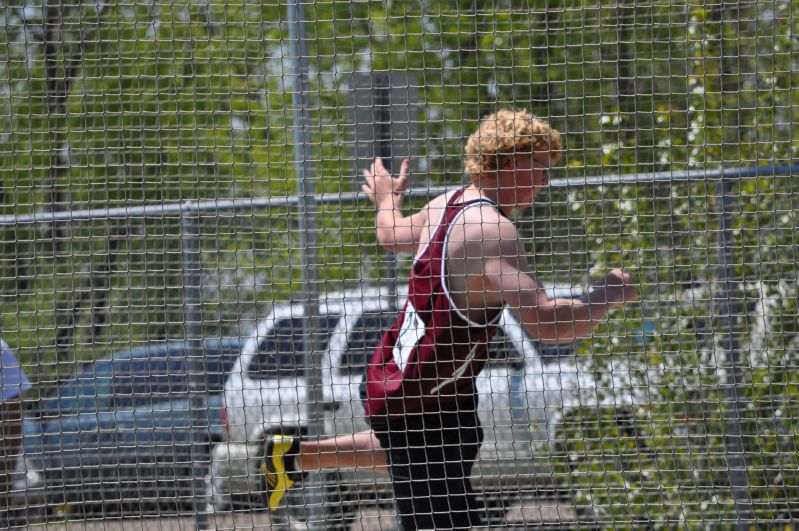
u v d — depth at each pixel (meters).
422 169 19.66
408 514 13.32
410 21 24.94
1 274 19.52
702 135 18.53
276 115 20.89
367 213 18.64
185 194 20.62
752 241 16.92
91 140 19.91
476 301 12.53
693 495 17.08
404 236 13.83
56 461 17.83
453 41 24.38
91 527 16.30
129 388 18.73
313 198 16.30
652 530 17.16
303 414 18.47
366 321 18.64
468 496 13.49
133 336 19.16
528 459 14.85
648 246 17.83
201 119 20.95
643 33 20.33
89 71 19.16
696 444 17.22
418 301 12.77
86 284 19.55
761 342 16.77
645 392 17.67
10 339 19.31
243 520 17.50
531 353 18.28
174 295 19.27
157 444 14.05
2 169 14.48
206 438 18.50
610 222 18.30
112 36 19.19
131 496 18.11
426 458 13.07
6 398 15.60
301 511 17.52
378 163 14.50
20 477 15.88
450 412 13.12
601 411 17.97
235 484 17.66
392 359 13.27
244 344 18.84
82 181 20.23
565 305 12.15
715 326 17.06
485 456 18.03
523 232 18.53
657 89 20.09
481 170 12.98
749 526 16.48
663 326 17.53
